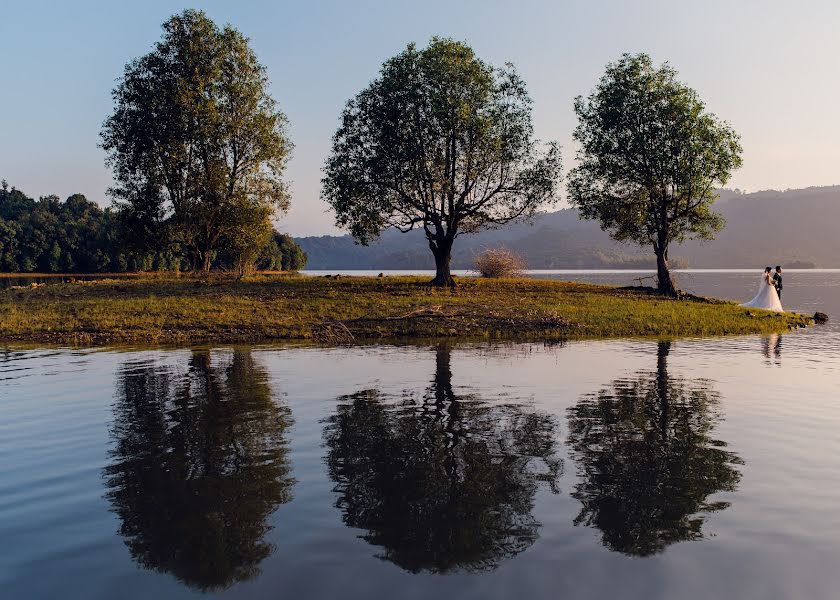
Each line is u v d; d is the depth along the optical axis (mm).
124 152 43625
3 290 36406
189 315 26188
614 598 4688
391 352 19172
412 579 5004
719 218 40156
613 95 39500
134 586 4926
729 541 5715
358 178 37250
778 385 13570
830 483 7246
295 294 32625
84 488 7176
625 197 41656
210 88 43594
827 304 45250
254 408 11281
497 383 13828
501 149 37219
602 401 11883
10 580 5043
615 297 35719
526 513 6383
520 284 41438
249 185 45344
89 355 18562
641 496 6852
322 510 6473
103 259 114000
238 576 5070
